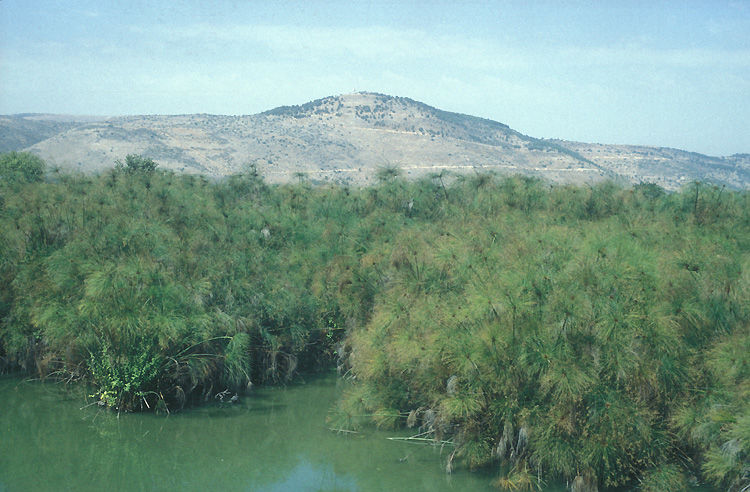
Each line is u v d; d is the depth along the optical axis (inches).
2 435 428.1
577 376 333.1
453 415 392.5
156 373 470.9
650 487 334.3
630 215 611.2
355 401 460.4
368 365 465.1
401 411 458.6
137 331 453.1
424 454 414.6
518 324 374.0
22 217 601.9
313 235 688.4
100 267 472.7
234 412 485.1
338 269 609.3
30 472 379.2
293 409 496.4
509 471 365.7
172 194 778.8
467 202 719.1
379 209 753.0
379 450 422.6
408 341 419.5
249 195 880.3
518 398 368.8
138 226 582.6
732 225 560.1
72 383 518.6
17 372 546.6
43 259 534.0
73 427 444.1
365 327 540.1
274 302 564.1
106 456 404.5
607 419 339.3
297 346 576.7
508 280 388.8
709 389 345.7
